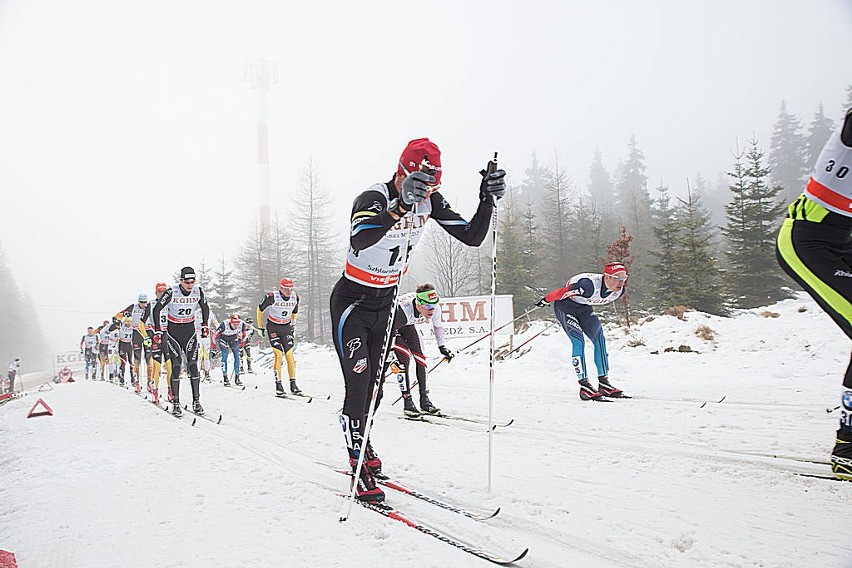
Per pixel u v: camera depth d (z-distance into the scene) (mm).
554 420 5141
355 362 3279
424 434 4938
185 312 6980
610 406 5648
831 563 2125
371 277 3242
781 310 10820
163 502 3174
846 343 7914
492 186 3096
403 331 6039
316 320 40031
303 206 38125
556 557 2270
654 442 4066
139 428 5879
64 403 9031
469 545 2426
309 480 3508
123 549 2527
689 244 21234
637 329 10906
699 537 2416
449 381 8977
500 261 26719
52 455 4676
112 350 15148
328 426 5492
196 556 2393
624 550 2312
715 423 4535
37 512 3160
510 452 4066
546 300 6484
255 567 2242
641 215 42156
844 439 3168
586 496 3010
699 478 3219
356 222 2961
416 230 3295
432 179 2725
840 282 3195
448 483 3357
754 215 23391
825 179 3229
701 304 20594
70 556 2484
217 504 3076
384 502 3020
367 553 2330
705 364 8336
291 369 8547
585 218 35906
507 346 11680
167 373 7617
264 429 5441
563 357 9406
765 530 2459
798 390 5824
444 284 31688
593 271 29516
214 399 8508
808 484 3010
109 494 3408
